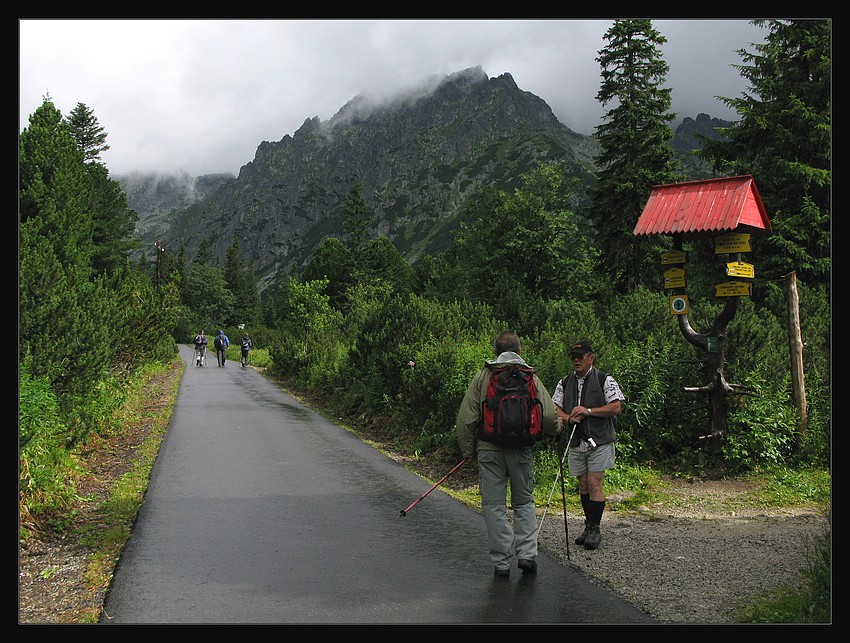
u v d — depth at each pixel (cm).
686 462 920
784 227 2011
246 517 683
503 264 2911
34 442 716
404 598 468
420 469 974
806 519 704
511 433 518
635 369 962
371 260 9088
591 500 607
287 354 2684
